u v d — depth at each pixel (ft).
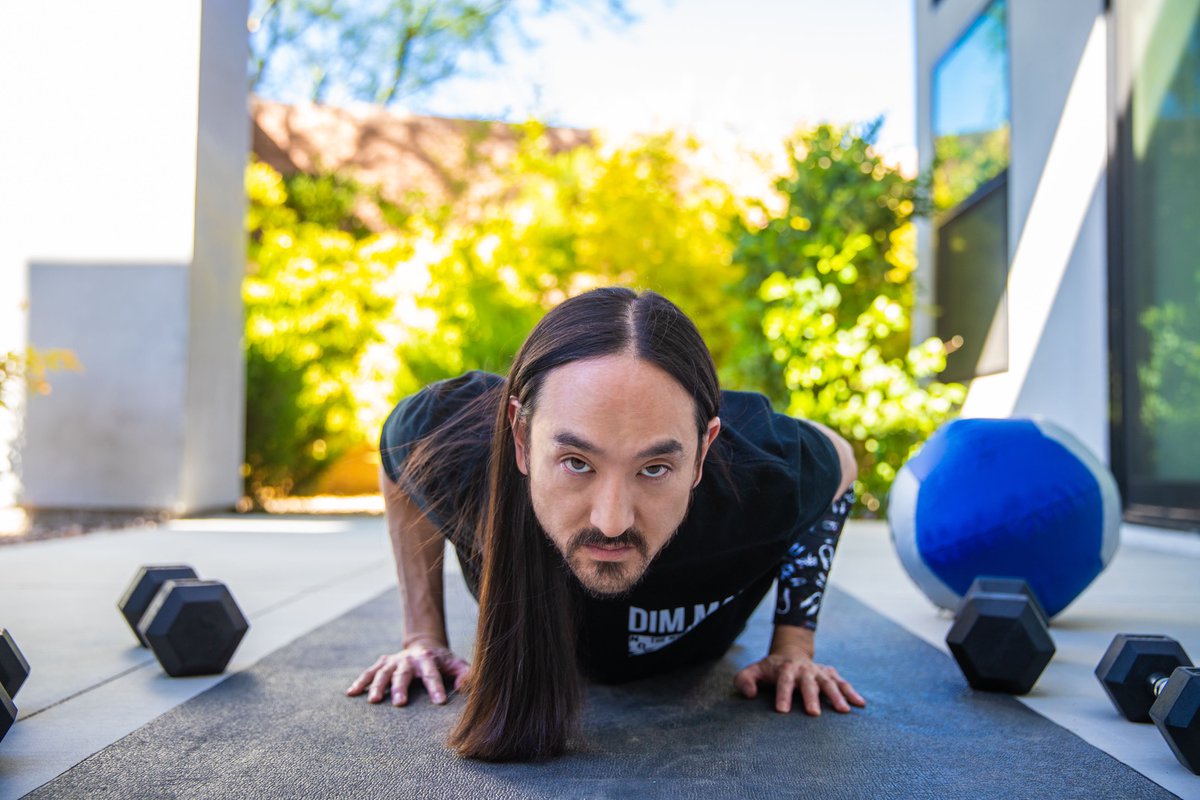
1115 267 15.51
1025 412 18.17
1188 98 13.84
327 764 4.79
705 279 24.39
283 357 22.61
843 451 6.45
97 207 18.69
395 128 30.35
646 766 4.83
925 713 5.85
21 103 18.66
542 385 4.11
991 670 6.20
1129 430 15.38
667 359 4.03
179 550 13.71
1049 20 17.30
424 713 5.69
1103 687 5.84
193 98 18.71
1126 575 11.54
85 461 18.70
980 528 8.21
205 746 5.06
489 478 5.08
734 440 5.50
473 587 6.08
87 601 9.36
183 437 18.65
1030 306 17.98
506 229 25.44
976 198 20.72
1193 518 13.76
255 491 22.70
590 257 25.21
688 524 5.15
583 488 4.03
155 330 18.69
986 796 4.45
